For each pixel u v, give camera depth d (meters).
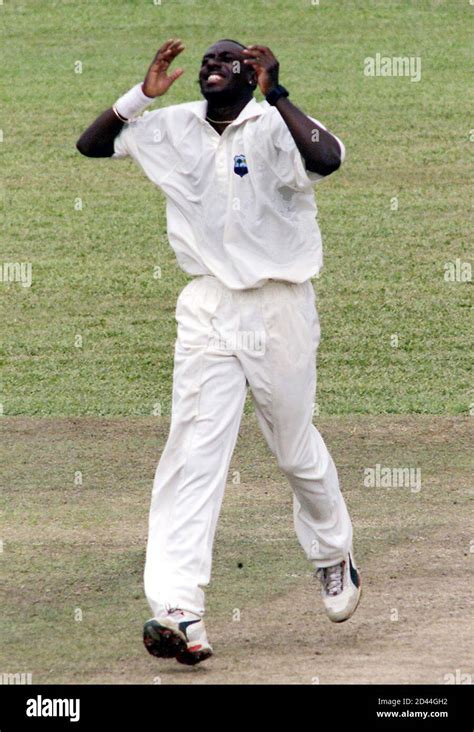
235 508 28.94
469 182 60.56
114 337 45.91
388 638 21.69
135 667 20.55
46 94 71.62
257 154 20.45
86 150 21.61
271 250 20.83
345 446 33.88
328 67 74.19
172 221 21.30
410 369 42.34
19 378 41.97
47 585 24.22
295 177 20.27
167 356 44.03
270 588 24.14
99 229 56.56
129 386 41.16
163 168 21.16
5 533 27.27
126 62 75.56
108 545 26.52
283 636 21.83
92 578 24.61
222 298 20.88
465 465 32.22
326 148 19.75
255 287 20.73
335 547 21.98
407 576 24.70
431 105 69.12
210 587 24.17
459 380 41.19
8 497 29.83
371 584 24.30
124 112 21.25
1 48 78.06
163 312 48.34
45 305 49.03
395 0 83.75
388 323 46.66
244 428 35.41
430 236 54.91
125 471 31.94
